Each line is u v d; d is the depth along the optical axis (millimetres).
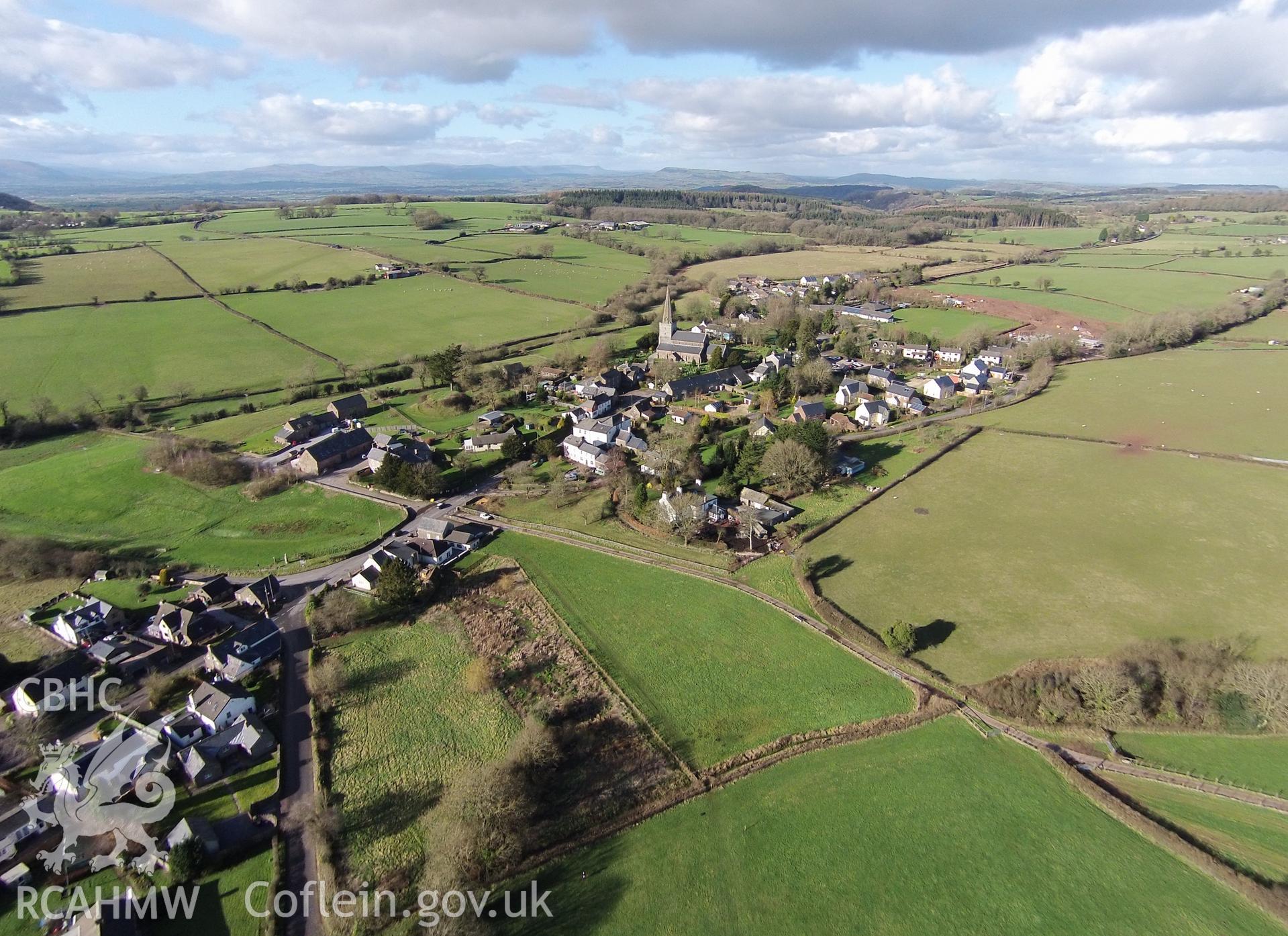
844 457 118812
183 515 105250
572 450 124750
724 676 70438
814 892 48594
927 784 57125
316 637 77250
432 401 152375
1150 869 49781
